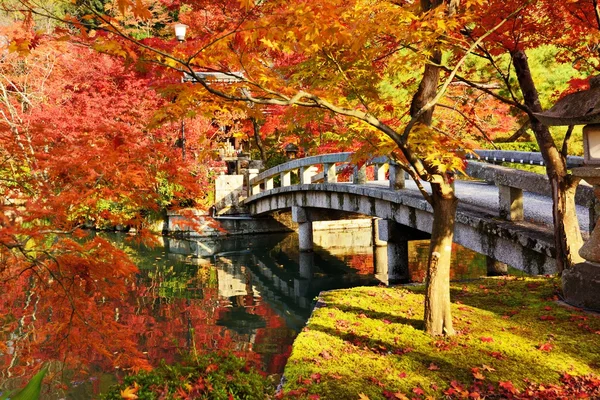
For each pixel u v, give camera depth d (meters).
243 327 8.82
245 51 4.23
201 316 9.51
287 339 8.09
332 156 13.62
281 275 13.70
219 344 7.77
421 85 5.36
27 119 14.80
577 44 7.70
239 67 4.47
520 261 7.40
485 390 4.09
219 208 20.97
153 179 4.89
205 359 3.97
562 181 6.50
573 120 5.37
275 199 18.12
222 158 23.12
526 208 9.30
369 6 4.50
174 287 12.08
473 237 8.47
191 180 5.16
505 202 7.96
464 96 9.23
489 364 4.55
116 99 15.85
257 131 22.44
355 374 4.39
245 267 14.74
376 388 4.11
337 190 13.37
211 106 4.40
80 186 4.36
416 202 9.81
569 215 6.49
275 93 4.06
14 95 18.20
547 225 7.59
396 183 11.24
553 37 7.00
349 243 18.50
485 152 12.79
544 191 6.92
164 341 7.88
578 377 4.26
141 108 15.55
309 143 15.97
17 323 7.71
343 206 13.49
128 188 4.72
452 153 5.04
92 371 6.42
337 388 4.11
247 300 10.91
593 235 6.06
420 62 5.10
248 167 22.66
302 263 15.19
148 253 16.78
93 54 15.95
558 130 14.64
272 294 11.59
